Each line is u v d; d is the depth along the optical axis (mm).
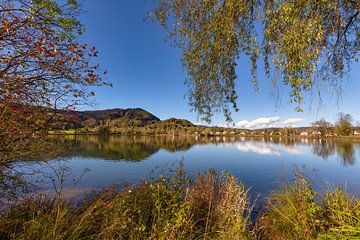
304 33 2242
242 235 3291
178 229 3209
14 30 2848
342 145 49719
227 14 3234
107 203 3764
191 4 3535
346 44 3074
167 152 33938
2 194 3557
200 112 4055
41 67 3094
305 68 2359
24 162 3719
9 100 2760
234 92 3742
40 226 2889
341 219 3068
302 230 3408
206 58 3660
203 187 4758
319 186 6449
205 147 47156
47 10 3094
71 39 3404
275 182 11703
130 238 2973
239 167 19469
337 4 2316
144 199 3941
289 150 39750
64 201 3865
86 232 2988
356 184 12164
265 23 2941
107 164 20094
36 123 3129
